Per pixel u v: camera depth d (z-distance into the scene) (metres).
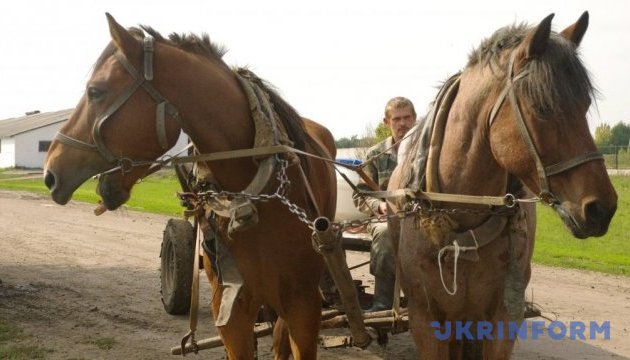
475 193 3.39
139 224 14.46
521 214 3.47
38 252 10.59
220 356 5.72
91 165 3.53
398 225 3.93
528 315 4.74
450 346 3.82
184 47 3.84
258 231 3.82
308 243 3.95
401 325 4.46
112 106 3.51
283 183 3.79
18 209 17.19
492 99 3.16
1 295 7.62
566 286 8.56
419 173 3.57
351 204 5.72
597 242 12.62
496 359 3.47
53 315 6.90
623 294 8.12
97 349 5.82
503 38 3.25
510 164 3.04
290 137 4.09
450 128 3.46
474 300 3.47
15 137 49.16
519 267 3.41
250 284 3.91
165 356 5.68
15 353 5.61
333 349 5.89
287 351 4.68
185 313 6.98
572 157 2.86
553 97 2.85
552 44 2.95
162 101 3.58
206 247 3.98
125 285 8.38
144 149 3.57
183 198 4.20
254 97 3.85
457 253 3.31
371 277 8.88
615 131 33.41
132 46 3.53
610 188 2.87
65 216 15.78
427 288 3.52
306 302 4.02
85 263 9.77
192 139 3.79
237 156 3.72
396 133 5.26
